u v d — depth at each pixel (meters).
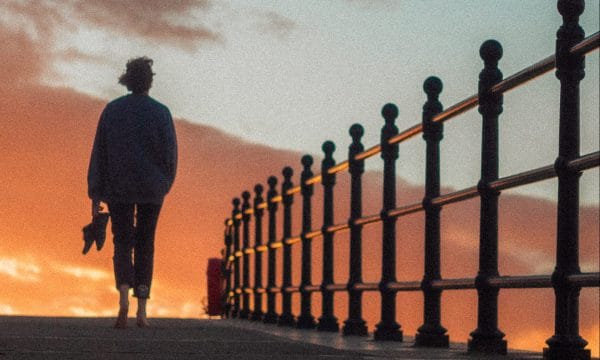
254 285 13.00
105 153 9.21
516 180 5.38
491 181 5.77
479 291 5.77
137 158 9.12
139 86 9.27
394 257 7.64
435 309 6.63
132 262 9.03
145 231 9.19
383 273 7.62
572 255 4.79
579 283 4.61
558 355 4.79
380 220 7.90
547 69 5.03
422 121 6.93
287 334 8.74
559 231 4.81
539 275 5.04
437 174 6.83
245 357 4.89
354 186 8.92
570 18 4.86
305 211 10.78
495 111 5.84
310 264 10.63
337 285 9.20
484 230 5.80
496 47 5.85
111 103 9.25
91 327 8.70
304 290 10.56
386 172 7.85
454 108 6.37
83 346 5.54
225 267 15.77
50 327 8.38
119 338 6.77
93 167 9.19
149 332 7.96
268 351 5.47
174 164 9.32
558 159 4.84
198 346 5.78
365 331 8.63
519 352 5.89
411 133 7.18
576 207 4.79
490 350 5.70
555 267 4.84
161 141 9.22
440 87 6.90
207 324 10.50
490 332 5.72
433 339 6.57
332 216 9.88
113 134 9.14
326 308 9.72
